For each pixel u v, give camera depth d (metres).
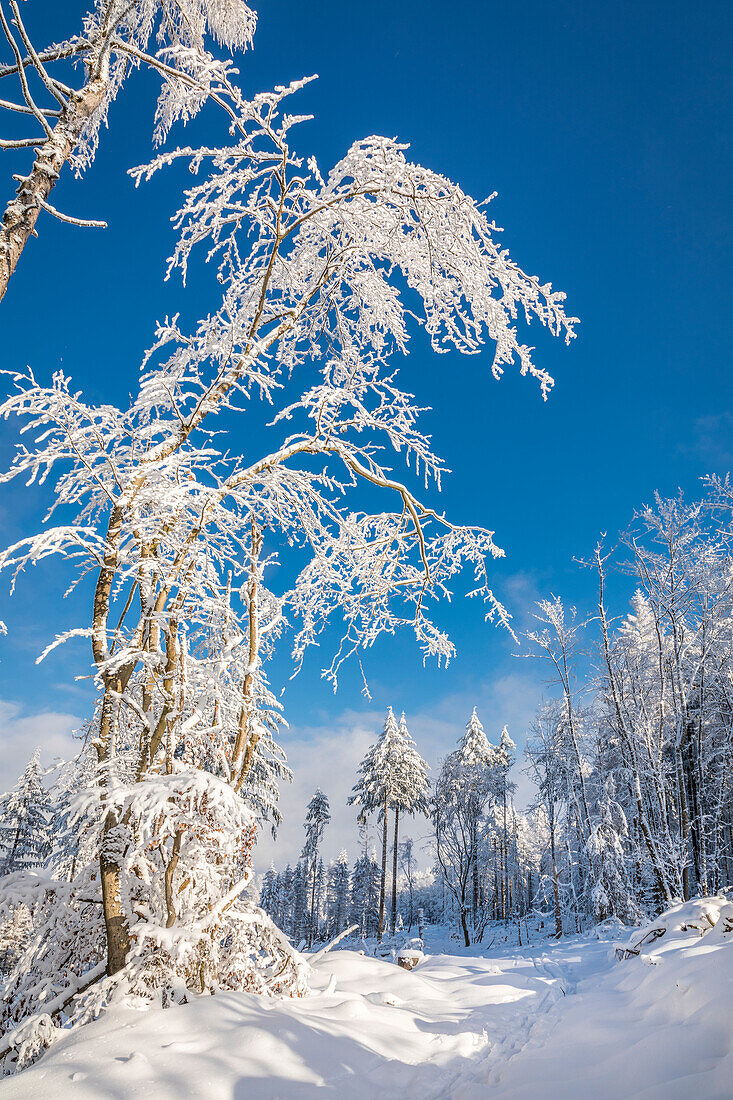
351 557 7.07
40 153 3.62
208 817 5.15
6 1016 4.71
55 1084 3.24
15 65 3.48
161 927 4.62
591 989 7.42
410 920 44.53
